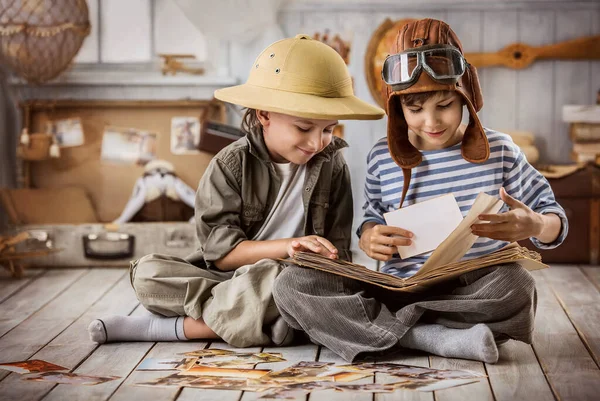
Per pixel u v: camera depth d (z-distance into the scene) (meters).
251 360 2.29
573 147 4.20
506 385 2.04
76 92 4.38
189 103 4.28
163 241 3.86
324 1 4.27
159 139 4.25
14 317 2.92
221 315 2.43
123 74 4.39
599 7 4.20
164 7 4.43
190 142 4.24
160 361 2.29
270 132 2.52
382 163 2.57
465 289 2.29
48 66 4.08
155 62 4.44
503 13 4.24
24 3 3.99
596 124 4.04
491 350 2.20
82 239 3.87
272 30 4.30
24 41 4.00
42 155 4.15
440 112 2.29
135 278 2.53
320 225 2.66
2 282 3.58
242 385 2.05
